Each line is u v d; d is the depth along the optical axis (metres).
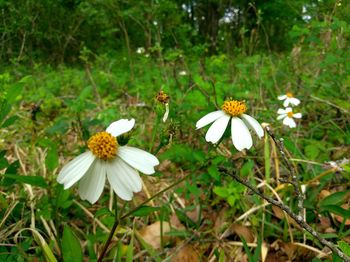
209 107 0.19
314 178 0.16
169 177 0.19
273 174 0.18
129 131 0.09
